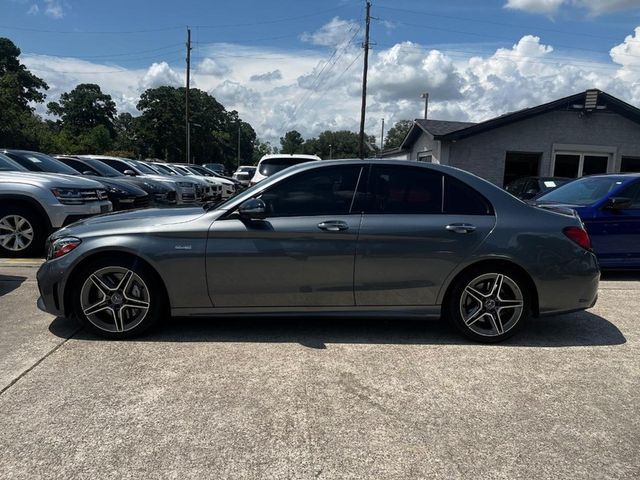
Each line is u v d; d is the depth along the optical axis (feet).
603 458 8.61
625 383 11.52
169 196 42.24
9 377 11.16
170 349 12.96
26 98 223.71
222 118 368.07
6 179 25.40
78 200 25.94
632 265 22.95
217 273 13.25
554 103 59.21
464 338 14.24
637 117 60.49
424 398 10.61
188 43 142.82
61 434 8.96
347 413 9.91
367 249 13.29
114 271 13.30
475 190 13.85
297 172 13.78
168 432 9.10
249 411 9.89
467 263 13.46
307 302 13.53
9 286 19.06
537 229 13.53
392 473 8.07
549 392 11.00
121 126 376.27
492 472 8.16
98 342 13.35
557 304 13.75
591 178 25.93
